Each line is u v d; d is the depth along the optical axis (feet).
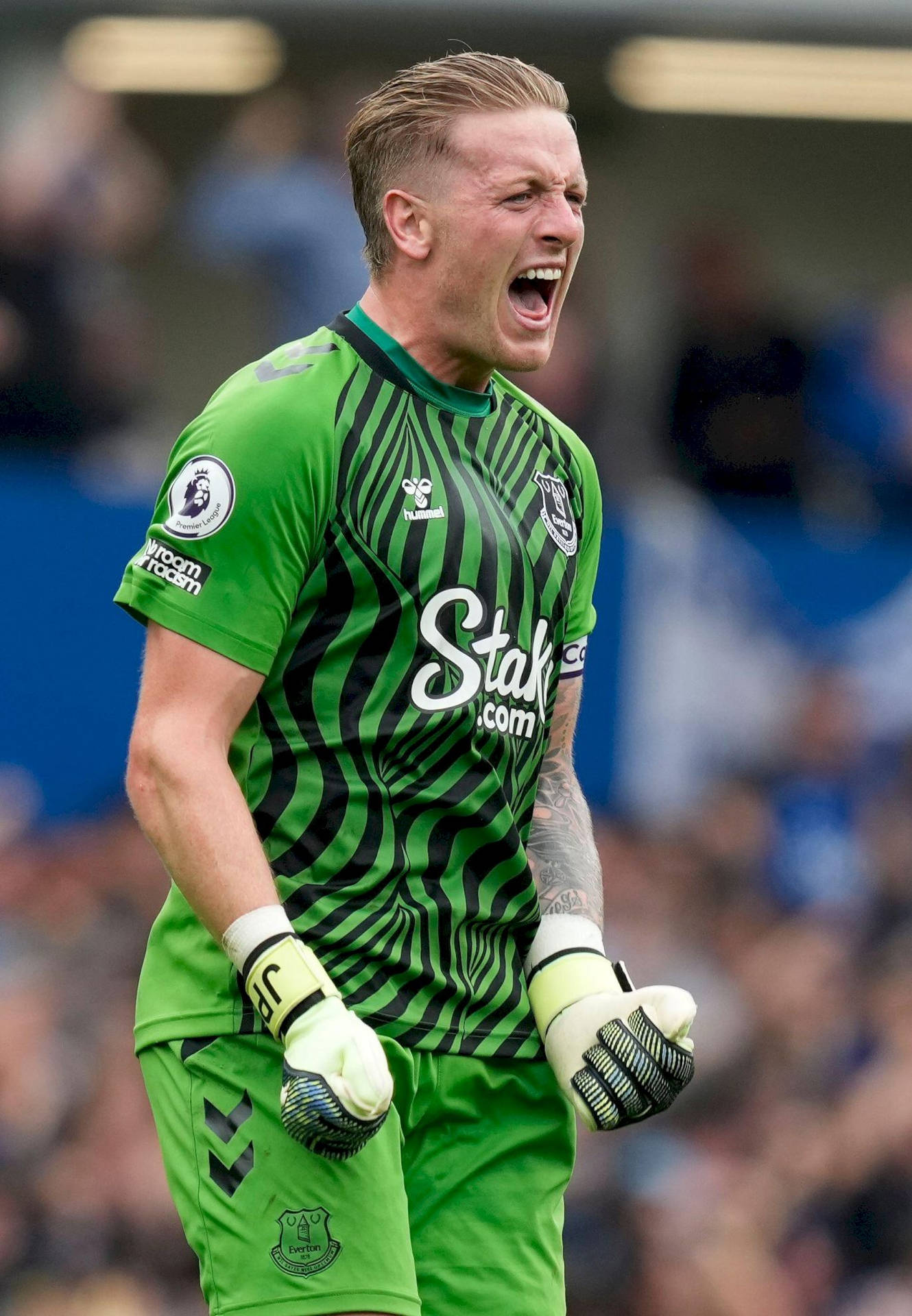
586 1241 83.30
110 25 112.98
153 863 88.74
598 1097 33.63
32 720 89.92
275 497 31.78
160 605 32.09
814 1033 91.35
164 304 114.83
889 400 111.65
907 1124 87.97
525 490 34.60
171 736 31.71
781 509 107.34
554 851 36.17
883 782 96.17
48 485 91.04
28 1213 81.20
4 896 87.56
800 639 96.84
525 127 33.09
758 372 110.63
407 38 113.70
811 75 119.65
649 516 96.73
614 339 113.91
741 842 94.53
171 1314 80.74
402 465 32.94
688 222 125.49
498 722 33.55
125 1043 85.25
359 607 32.50
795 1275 84.89
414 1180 34.09
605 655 95.61
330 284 108.99
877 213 127.34
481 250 32.86
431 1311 34.01
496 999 33.96
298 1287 31.68
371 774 32.58
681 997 33.96
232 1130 32.37
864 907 94.38
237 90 115.44
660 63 118.11
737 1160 87.76
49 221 105.60
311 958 31.07
